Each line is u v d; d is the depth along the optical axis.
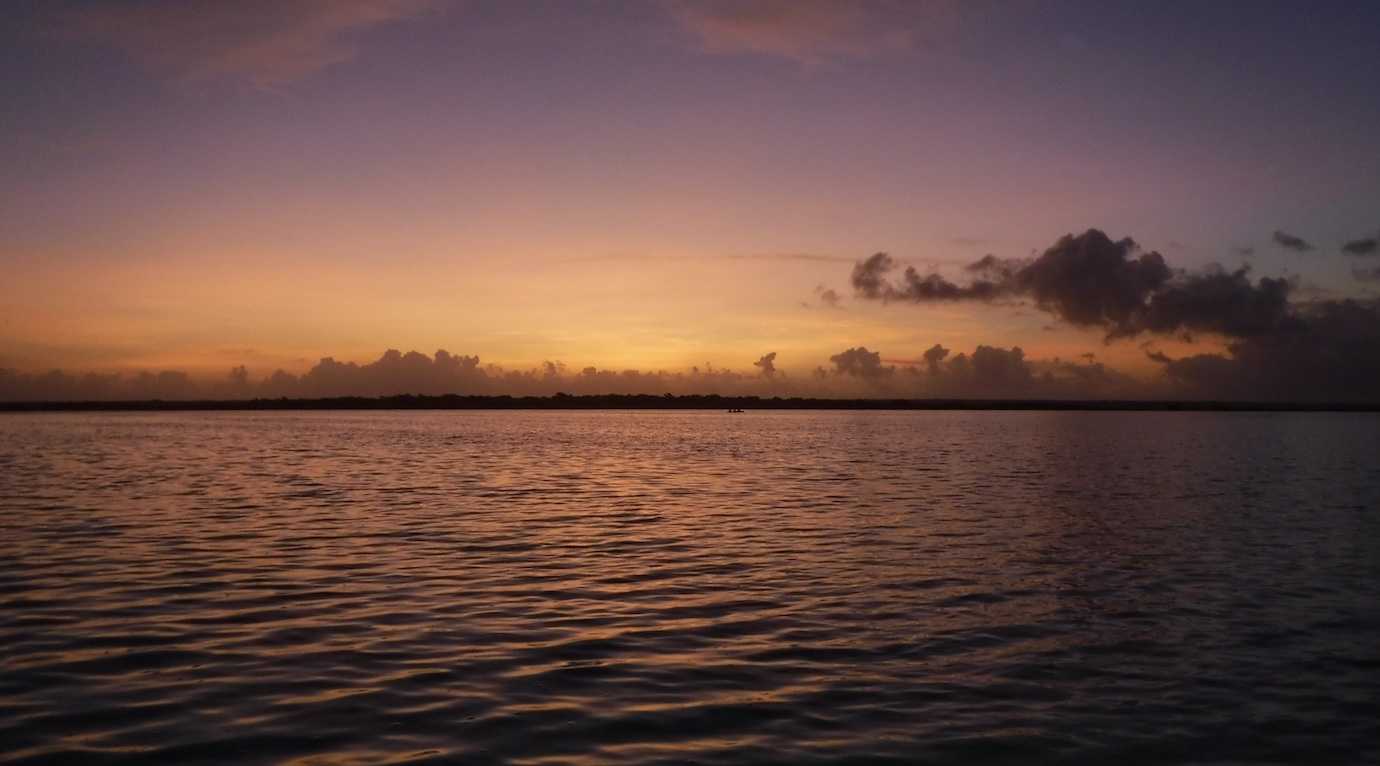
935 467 65.62
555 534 31.45
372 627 18.67
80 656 16.45
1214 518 36.72
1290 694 15.18
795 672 16.02
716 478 55.38
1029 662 16.78
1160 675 16.12
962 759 12.34
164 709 13.77
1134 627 19.33
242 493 44.28
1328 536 32.00
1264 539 31.25
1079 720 13.89
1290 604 21.56
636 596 21.72
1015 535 31.78
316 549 27.94
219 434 128.88
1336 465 69.38
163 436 120.06
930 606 21.00
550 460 73.00
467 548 28.36
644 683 15.27
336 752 12.23
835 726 13.48
